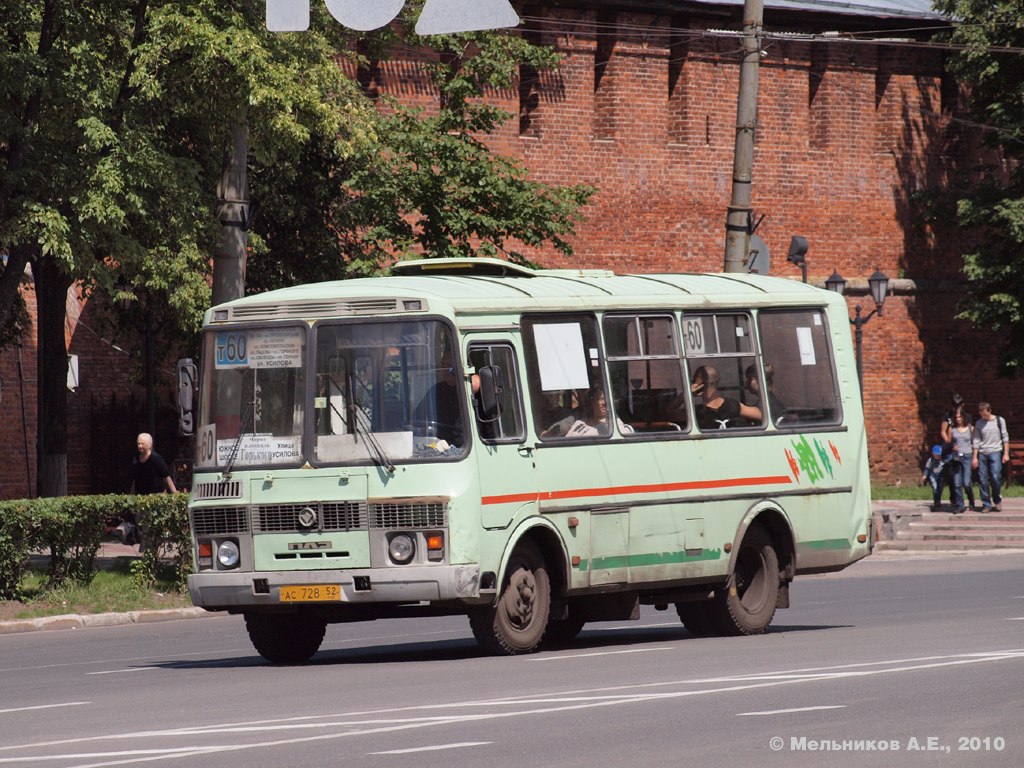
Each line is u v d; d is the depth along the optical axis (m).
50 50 60.19
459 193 78.69
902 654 39.28
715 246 112.94
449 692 33.75
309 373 41.62
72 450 98.44
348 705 32.16
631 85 109.50
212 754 26.23
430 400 40.94
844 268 118.88
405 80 97.19
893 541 90.44
